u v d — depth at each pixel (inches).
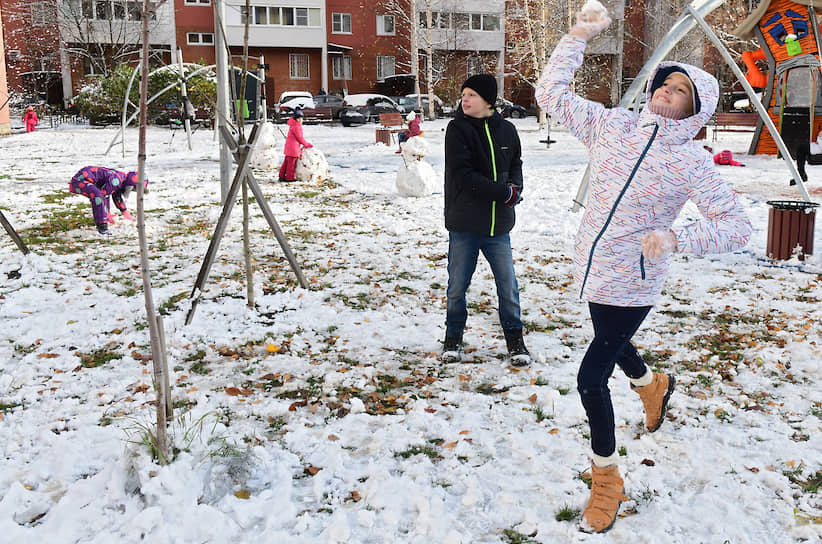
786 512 119.8
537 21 1398.9
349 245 352.8
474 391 176.6
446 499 126.2
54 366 190.1
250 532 116.3
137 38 1795.0
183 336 215.8
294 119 603.5
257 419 158.7
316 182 605.3
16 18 1878.7
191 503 121.4
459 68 2073.1
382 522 118.6
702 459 138.3
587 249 118.0
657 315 236.4
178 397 169.3
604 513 116.4
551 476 133.0
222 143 370.3
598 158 116.3
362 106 1568.7
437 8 2016.5
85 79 1774.1
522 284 278.4
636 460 138.1
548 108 122.6
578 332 220.5
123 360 193.2
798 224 305.3
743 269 297.3
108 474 127.1
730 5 1253.1
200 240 360.5
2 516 118.4
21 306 245.0
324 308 244.5
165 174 647.1
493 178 180.4
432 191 526.0
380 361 197.5
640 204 112.0
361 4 2063.2
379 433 150.6
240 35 1945.1
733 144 938.1
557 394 168.4
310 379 183.3
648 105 111.7
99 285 273.9
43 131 1316.4
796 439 147.3
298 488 130.0
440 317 237.5
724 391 172.2
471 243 187.3
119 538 113.0
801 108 666.2
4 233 370.6
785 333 214.2
